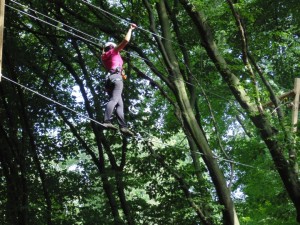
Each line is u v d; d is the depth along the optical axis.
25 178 19.61
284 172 13.38
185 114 14.00
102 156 19.70
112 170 18.55
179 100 14.14
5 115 21.38
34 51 21.09
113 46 10.38
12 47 19.25
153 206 17.67
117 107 10.21
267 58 20.56
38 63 21.72
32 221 19.45
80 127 21.39
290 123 13.61
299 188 13.27
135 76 20.48
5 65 20.66
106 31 15.73
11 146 19.70
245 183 18.69
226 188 13.55
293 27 18.53
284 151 13.88
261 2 17.28
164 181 17.33
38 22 19.39
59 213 19.89
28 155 20.88
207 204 14.25
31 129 20.16
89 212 19.44
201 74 18.02
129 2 19.30
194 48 18.09
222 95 20.20
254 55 16.89
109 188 18.88
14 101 20.70
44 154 21.45
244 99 13.87
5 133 19.64
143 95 20.27
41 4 18.66
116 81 10.03
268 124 13.62
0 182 21.47
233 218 13.45
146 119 20.19
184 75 16.66
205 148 13.73
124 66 19.81
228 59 16.78
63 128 21.83
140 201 18.94
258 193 17.84
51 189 20.12
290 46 20.06
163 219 17.02
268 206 17.80
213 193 18.25
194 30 17.52
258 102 13.56
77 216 19.67
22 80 21.09
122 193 18.47
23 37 23.12
